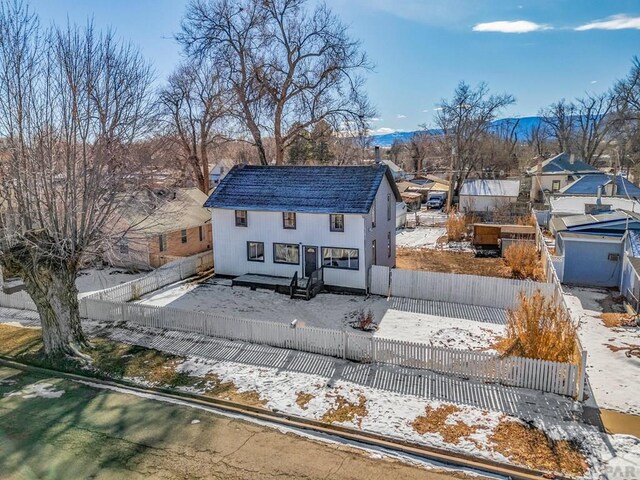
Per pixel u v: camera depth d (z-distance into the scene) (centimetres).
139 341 1838
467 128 6291
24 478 1062
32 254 1565
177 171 3766
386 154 13388
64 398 1430
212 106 3975
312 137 4006
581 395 1330
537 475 1041
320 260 2481
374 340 1576
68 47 1669
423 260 3247
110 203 1727
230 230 2689
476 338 1830
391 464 1094
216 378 1525
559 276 2525
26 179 1555
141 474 1070
